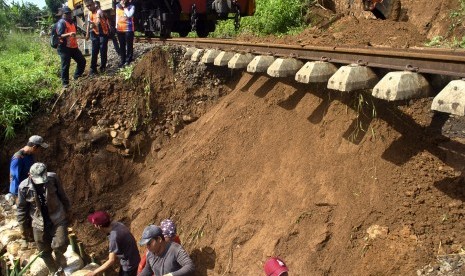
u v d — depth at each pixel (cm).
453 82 335
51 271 553
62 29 775
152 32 1071
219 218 534
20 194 513
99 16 820
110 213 665
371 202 413
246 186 541
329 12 1129
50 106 773
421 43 776
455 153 412
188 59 795
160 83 781
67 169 730
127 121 758
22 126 770
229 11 966
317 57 523
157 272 421
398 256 362
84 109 757
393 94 371
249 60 645
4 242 618
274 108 595
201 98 778
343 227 412
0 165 754
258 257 454
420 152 423
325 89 536
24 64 1034
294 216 455
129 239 475
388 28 850
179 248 416
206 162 619
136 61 815
